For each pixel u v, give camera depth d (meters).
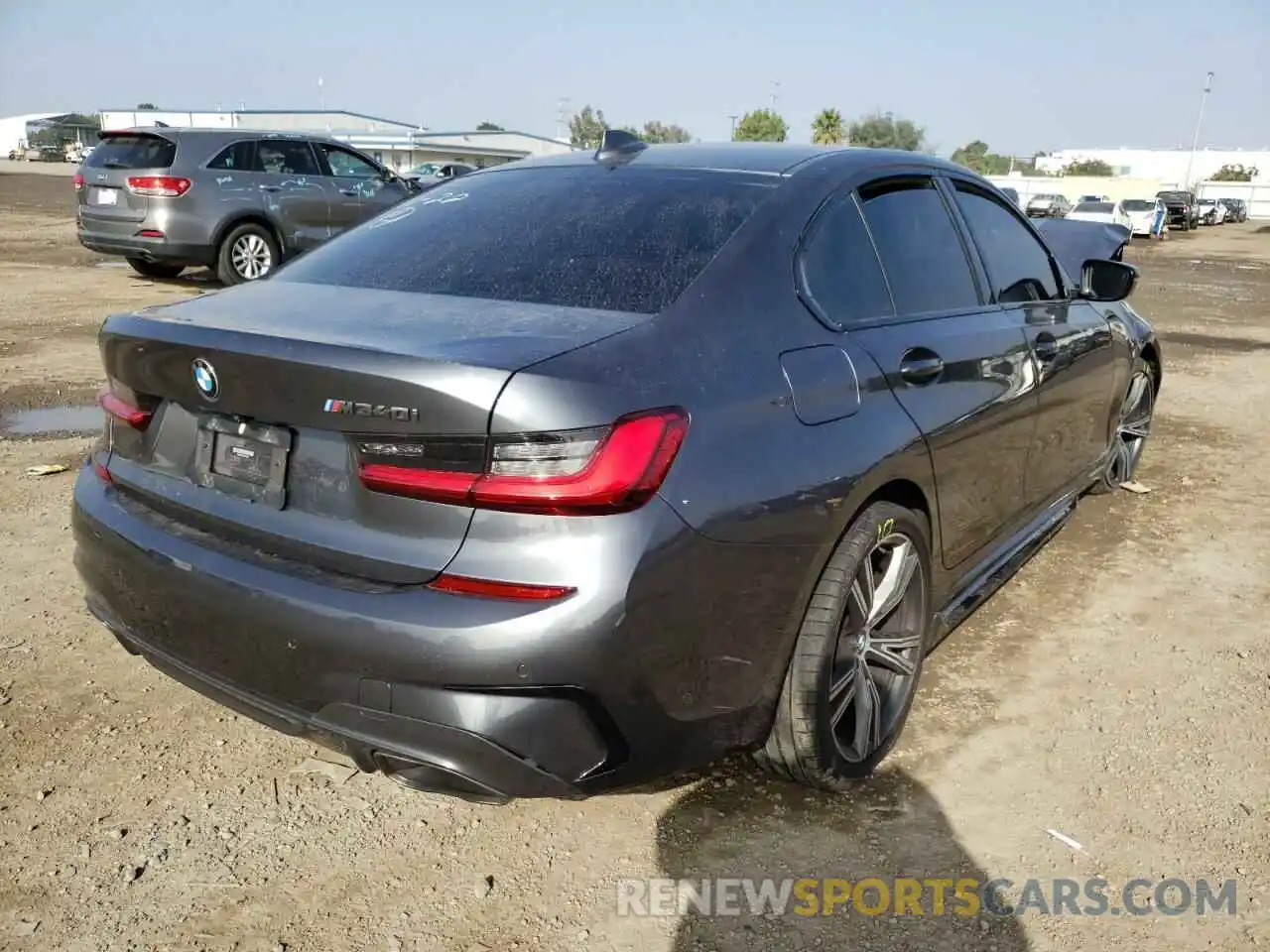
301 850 2.51
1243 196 74.50
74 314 9.95
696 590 2.10
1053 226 7.34
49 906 2.29
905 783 2.81
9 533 4.39
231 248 11.44
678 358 2.20
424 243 2.88
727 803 2.72
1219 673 3.46
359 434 2.07
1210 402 7.84
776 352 2.41
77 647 3.46
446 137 65.12
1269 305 15.13
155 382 2.44
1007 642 3.69
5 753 2.85
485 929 2.26
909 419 2.73
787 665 2.44
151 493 2.50
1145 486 5.58
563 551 1.95
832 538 2.42
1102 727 3.11
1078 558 4.52
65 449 5.66
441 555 2.01
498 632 1.94
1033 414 3.58
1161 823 2.65
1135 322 5.00
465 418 1.95
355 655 2.03
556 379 1.97
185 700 3.17
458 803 2.71
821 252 2.74
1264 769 2.90
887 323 2.84
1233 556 4.56
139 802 2.67
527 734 1.98
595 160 3.19
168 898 2.33
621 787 2.14
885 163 3.17
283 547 2.20
